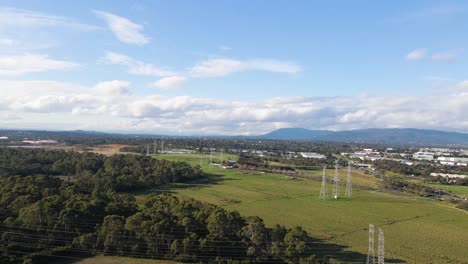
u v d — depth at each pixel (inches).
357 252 3966.5
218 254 3403.1
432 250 4188.0
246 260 3307.1
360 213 5915.4
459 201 7086.6
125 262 3255.4
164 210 4045.3
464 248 4306.1
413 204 6815.9
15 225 3385.8
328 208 6176.2
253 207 6003.9
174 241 3366.1
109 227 3459.6
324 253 3865.7
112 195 4825.3
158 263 3267.7
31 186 4448.8
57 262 3189.0
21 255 3097.9
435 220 5634.8
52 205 3607.3
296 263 3346.5
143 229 3462.1
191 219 3730.3
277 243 3508.9
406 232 4921.3
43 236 3408.0
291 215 5570.9
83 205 3777.1
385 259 3823.8
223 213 3727.9
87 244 3380.9
